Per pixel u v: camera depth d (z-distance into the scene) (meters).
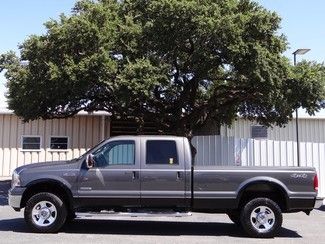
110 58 16.17
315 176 10.81
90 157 10.52
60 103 18.20
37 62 16.56
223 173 10.70
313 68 17.11
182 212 10.77
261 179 10.68
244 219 10.68
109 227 11.84
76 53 16.38
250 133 27.53
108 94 17.89
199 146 19.44
